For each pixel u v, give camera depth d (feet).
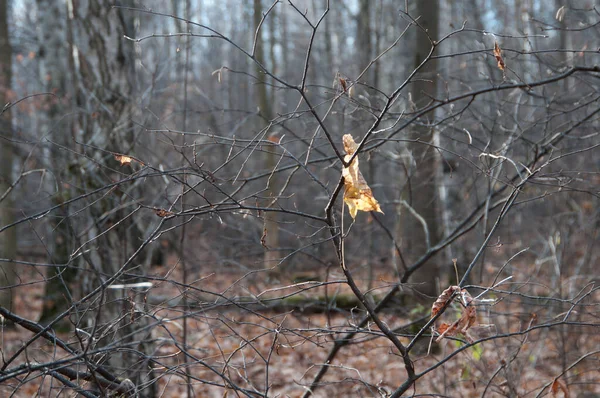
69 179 17.33
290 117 11.14
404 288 15.03
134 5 19.30
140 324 14.57
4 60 33.40
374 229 22.21
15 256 31.78
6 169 30.40
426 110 11.79
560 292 16.49
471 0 44.78
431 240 22.80
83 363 9.04
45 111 33.35
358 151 8.02
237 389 9.44
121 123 17.61
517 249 25.16
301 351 24.56
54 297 28.76
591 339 20.16
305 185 30.35
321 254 21.53
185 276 16.22
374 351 23.94
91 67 18.34
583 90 18.63
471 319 8.05
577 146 16.05
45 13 37.58
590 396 15.89
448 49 44.62
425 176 20.71
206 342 23.48
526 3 44.88
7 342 25.41
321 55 52.95
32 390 18.31
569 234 20.39
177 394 20.13
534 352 18.11
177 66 23.07
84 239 16.89
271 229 30.81
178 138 18.61
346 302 26.55
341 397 17.80
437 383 16.80
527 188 15.99
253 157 31.07
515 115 15.69
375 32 37.58
